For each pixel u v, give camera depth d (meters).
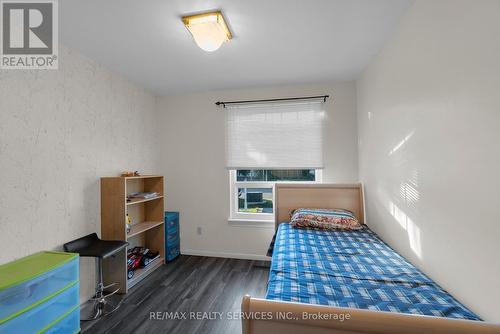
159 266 2.92
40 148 1.81
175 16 1.66
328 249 1.82
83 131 2.20
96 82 2.36
